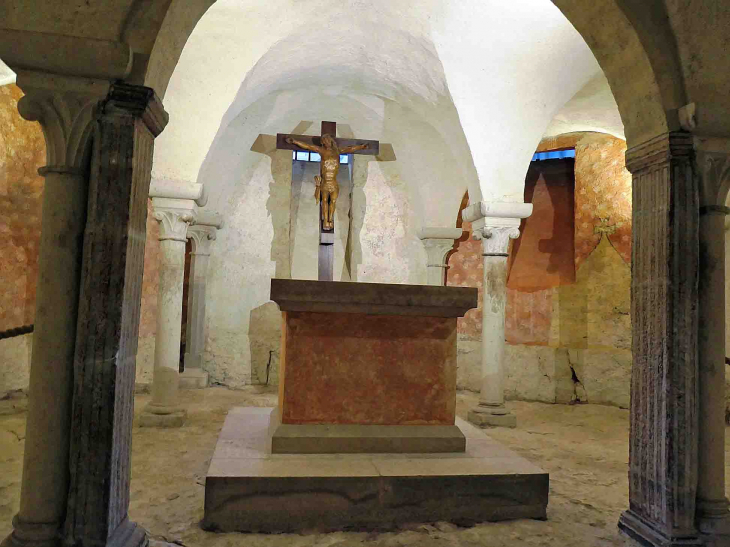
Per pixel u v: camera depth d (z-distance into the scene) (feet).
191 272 26.23
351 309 11.50
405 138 26.02
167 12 7.49
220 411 20.56
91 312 7.24
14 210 20.17
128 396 7.74
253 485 9.60
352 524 9.83
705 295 9.14
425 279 28.43
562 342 25.73
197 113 17.49
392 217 28.76
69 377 7.32
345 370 11.58
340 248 28.86
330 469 10.17
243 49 16.94
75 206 7.37
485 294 19.75
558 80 17.83
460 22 16.70
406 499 10.00
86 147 7.39
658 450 9.10
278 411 12.52
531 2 15.35
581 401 24.70
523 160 19.10
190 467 13.29
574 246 25.90
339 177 29.55
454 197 26.89
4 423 16.99
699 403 9.06
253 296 27.43
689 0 8.77
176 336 18.20
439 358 11.96
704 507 8.92
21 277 20.53
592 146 25.39
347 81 22.52
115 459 7.39
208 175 24.31
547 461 15.03
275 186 27.94
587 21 9.91
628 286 24.22
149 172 8.12
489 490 10.28
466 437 13.01
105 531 7.19
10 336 17.07
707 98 9.00
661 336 9.12
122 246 7.34
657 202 9.30
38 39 7.12
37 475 7.17
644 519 9.38
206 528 9.52
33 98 7.18
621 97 10.03
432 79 19.27
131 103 7.38
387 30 18.30
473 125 18.76
